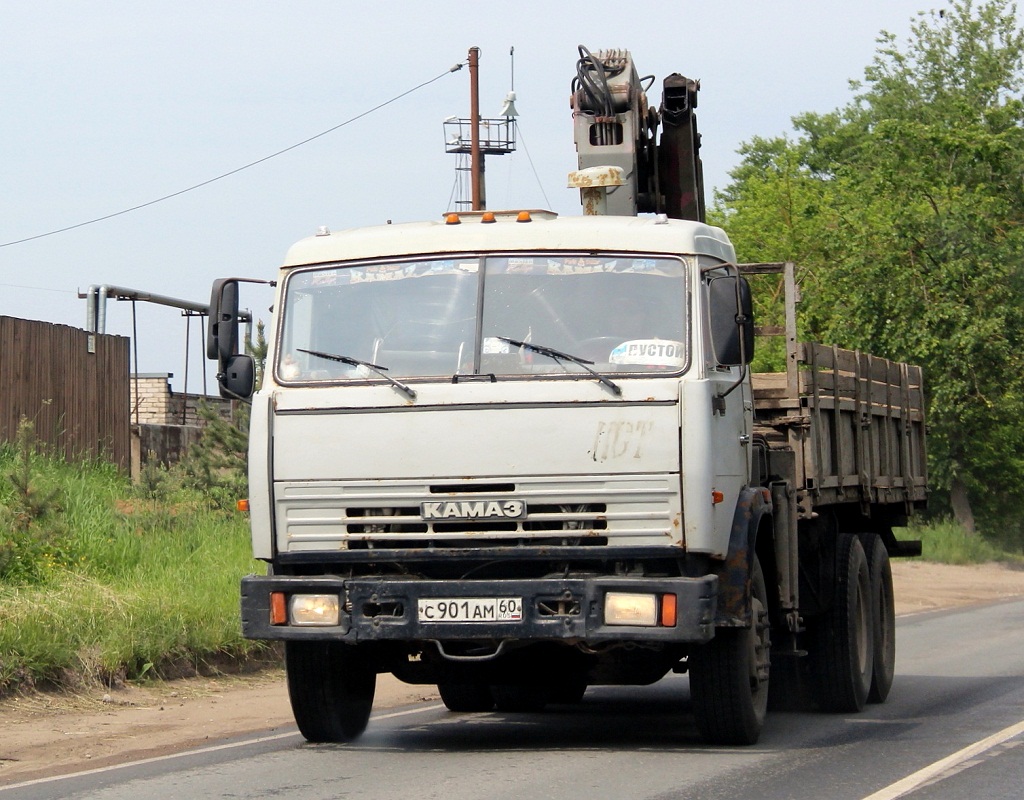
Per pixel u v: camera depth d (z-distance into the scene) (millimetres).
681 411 9547
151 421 36688
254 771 9773
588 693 15562
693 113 14703
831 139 73500
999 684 15297
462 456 9719
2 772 10172
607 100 13523
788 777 9242
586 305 9953
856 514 14812
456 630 9539
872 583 14062
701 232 10305
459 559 9703
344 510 9883
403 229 10430
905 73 72000
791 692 13367
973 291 43094
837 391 13383
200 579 17844
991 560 43156
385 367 10000
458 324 10031
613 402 9609
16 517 18234
